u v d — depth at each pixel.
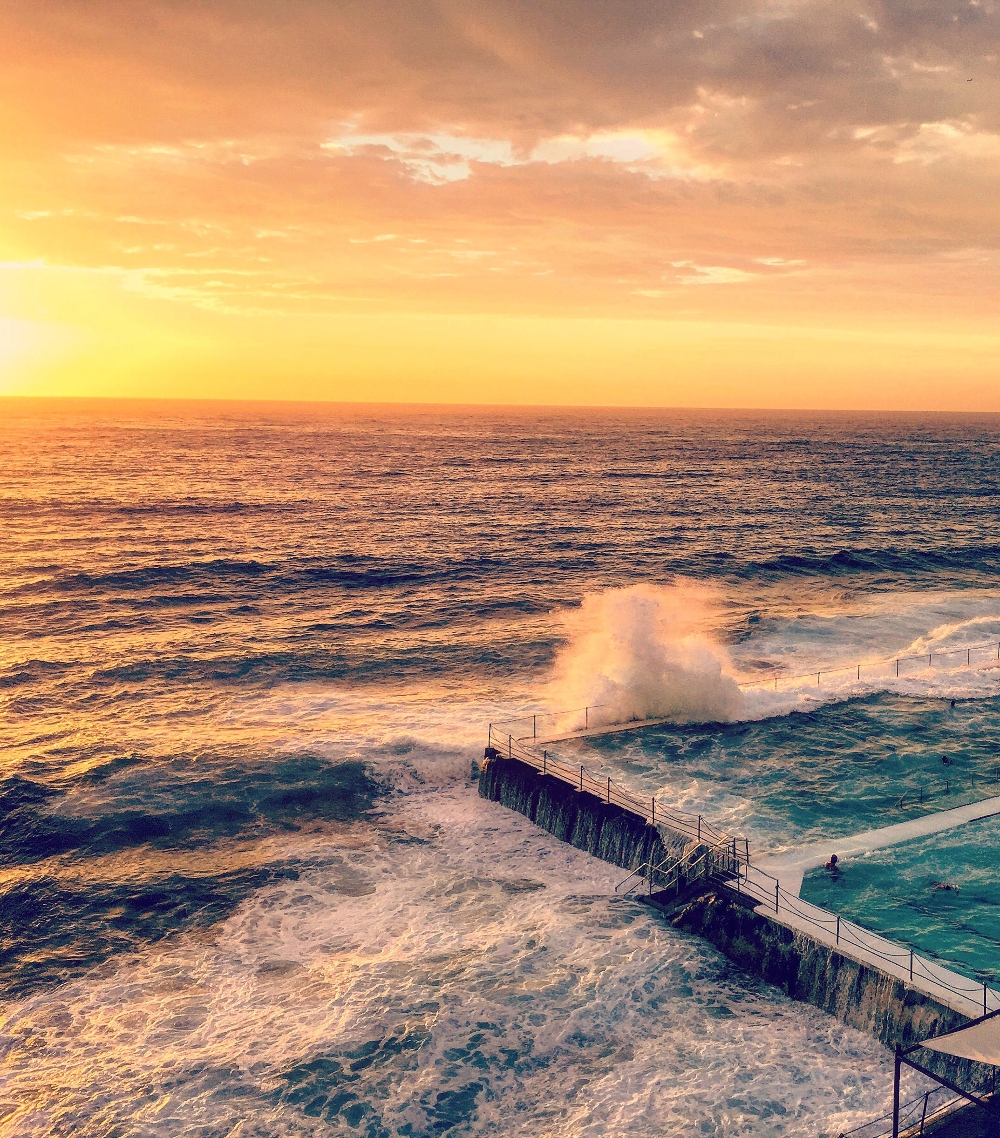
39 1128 14.15
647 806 23.59
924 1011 15.26
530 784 24.88
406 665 37.66
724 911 18.81
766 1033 16.17
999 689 32.91
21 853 22.83
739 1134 13.85
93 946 19.16
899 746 27.94
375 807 25.38
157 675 36.12
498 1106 14.59
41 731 30.30
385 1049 15.79
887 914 18.50
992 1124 13.09
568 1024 16.39
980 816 23.22
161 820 24.38
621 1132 13.97
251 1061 15.57
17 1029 16.53
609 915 20.02
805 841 21.91
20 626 43.69
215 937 19.44
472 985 17.45
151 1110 14.50
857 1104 14.35
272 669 37.03
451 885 21.45
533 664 37.69
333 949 18.91
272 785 26.23
